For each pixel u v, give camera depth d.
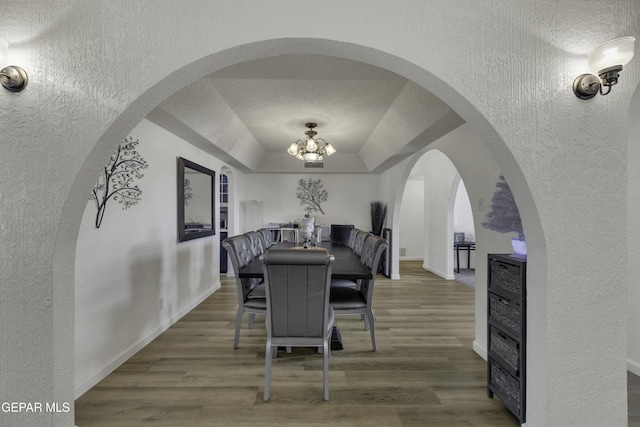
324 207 7.23
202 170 4.39
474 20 1.59
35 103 1.57
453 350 2.91
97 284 2.39
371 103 3.54
